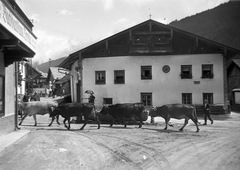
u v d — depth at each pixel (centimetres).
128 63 2128
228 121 1783
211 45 2064
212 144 925
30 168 597
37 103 1431
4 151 761
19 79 3009
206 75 2061
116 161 679
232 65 3133
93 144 893
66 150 784
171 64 2095
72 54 2164
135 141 969
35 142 903
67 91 4334
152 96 2095
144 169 613
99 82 2155
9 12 684
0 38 812
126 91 2117
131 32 2103
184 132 1234
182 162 679
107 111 1443
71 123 1620
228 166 642
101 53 2167
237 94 2789
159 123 1623
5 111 1034
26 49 927
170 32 2077
